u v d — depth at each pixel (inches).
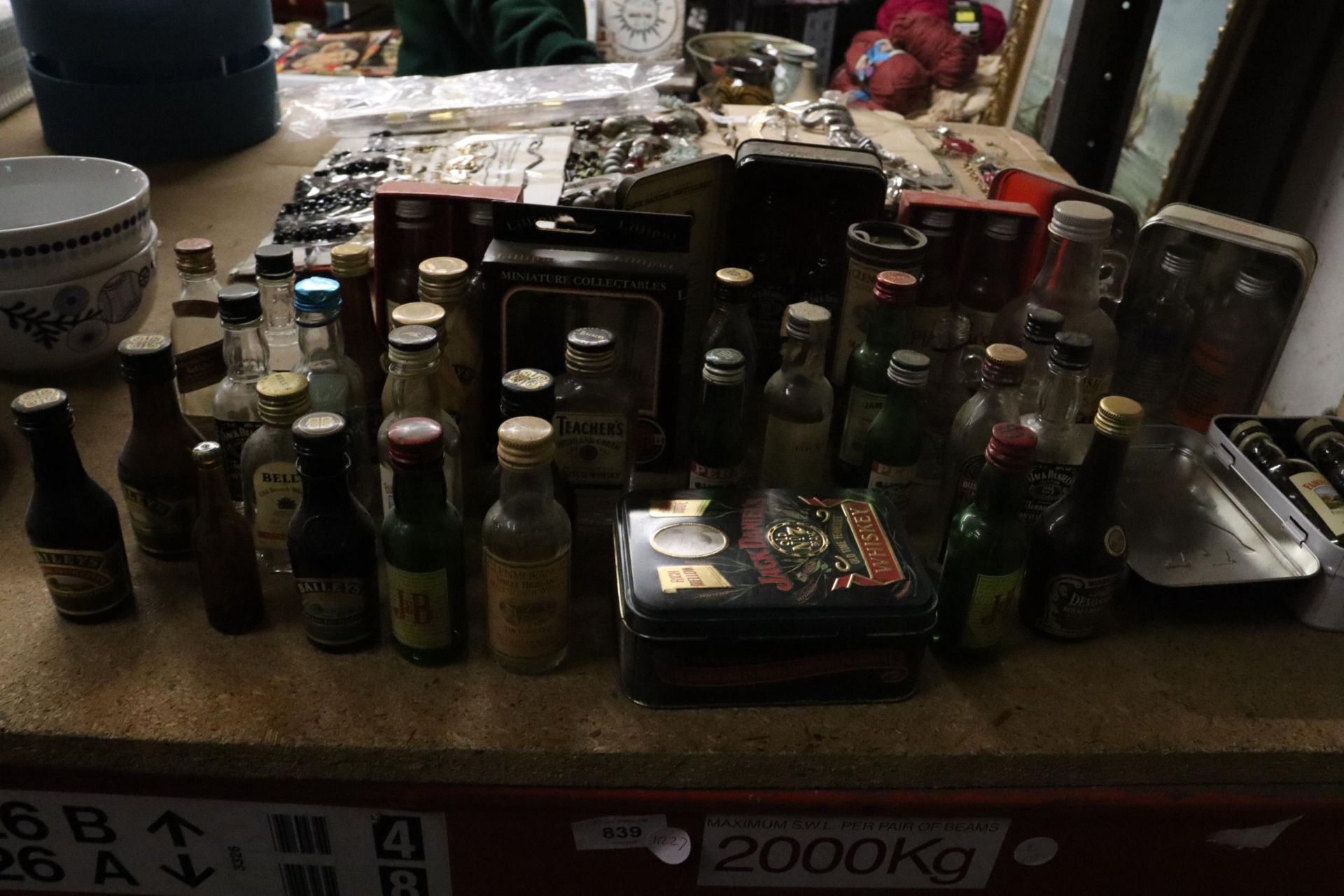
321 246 48.7
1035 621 35.0
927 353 42.1
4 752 30.4
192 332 38.5
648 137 63.2
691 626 30.1
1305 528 35.8
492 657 33.2
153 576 35.7
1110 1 61.3
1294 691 33.8
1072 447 35.2
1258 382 41.4
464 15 84.0
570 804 31.6
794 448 37.4
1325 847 34.7
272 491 34.1
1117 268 43.7
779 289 42.5
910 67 95.7
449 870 34.0
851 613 30.6
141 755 30.2
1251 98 54.1
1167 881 35.6
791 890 35.2
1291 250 38.6
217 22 62.6
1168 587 35.1
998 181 46.6
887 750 31.0
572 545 34.3
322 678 32.2
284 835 33.0
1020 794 32.4
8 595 34.5
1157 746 31.5
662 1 101.8
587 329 34.2
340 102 73.3
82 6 59.2
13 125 69.8
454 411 37.5
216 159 66.0
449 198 39.3
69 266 41.0
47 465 30.7
